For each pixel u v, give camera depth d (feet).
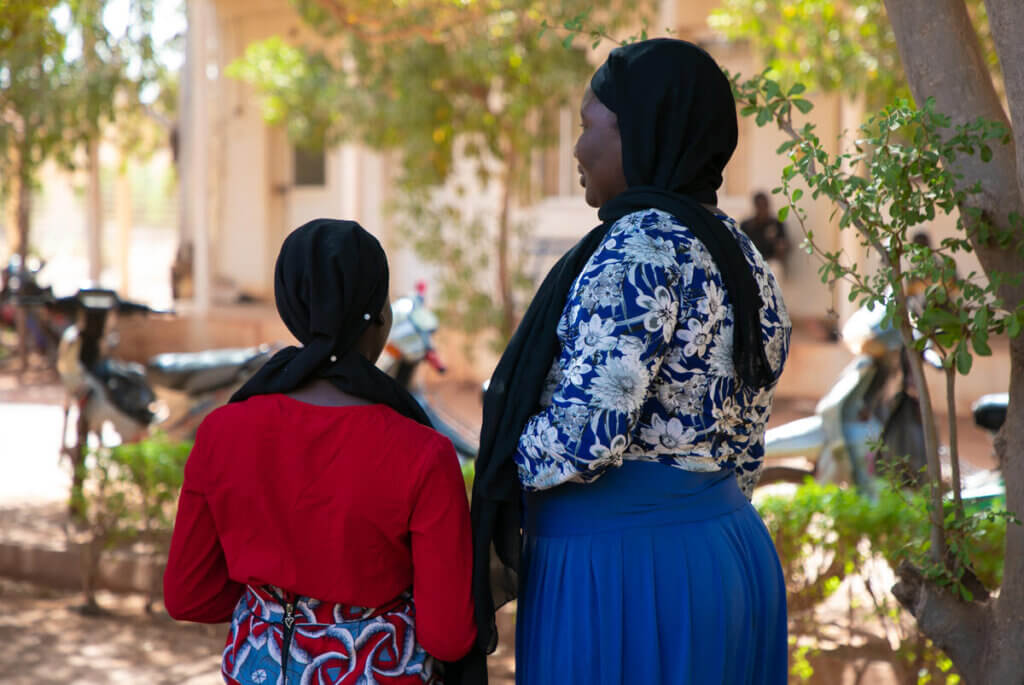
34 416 34.83
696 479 6.38
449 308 30.66
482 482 6.38
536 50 24.27
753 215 37.22
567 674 6.38
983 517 7.52
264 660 6.29
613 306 5.87
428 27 22.11
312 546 6.16
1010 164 7.23
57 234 87.66
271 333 42.42
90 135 34.55
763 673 6.71
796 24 23.50
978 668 7.43
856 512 11.96
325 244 6.44
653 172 6.37
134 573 16.94
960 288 7.27
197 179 44.04
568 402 5.88
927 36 7.44
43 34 19.90
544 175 40.04
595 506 6.37
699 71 6.33
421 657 6.45
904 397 14.83
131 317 20.57
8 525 20.04
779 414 32.09
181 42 48.49
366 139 28.76
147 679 13.48
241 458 6.23
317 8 24.72
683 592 6.21
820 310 36.70
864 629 12.45
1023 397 7.27
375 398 6.41
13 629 15.43
